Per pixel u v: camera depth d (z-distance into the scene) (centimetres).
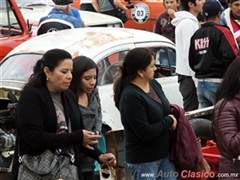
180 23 1414
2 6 1792
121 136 1265
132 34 1419
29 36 1833
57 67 820
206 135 1244
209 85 1318
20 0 2362
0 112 1264
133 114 905
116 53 1348
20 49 1395
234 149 853
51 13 1770
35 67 834
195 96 1423
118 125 1307
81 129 848
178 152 939
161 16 2045
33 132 805
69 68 829
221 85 879
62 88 827
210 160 1200
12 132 1251
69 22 1727
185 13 1421
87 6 2333
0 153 1221
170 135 945
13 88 1287
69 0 1753
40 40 1404
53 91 834
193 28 1407
